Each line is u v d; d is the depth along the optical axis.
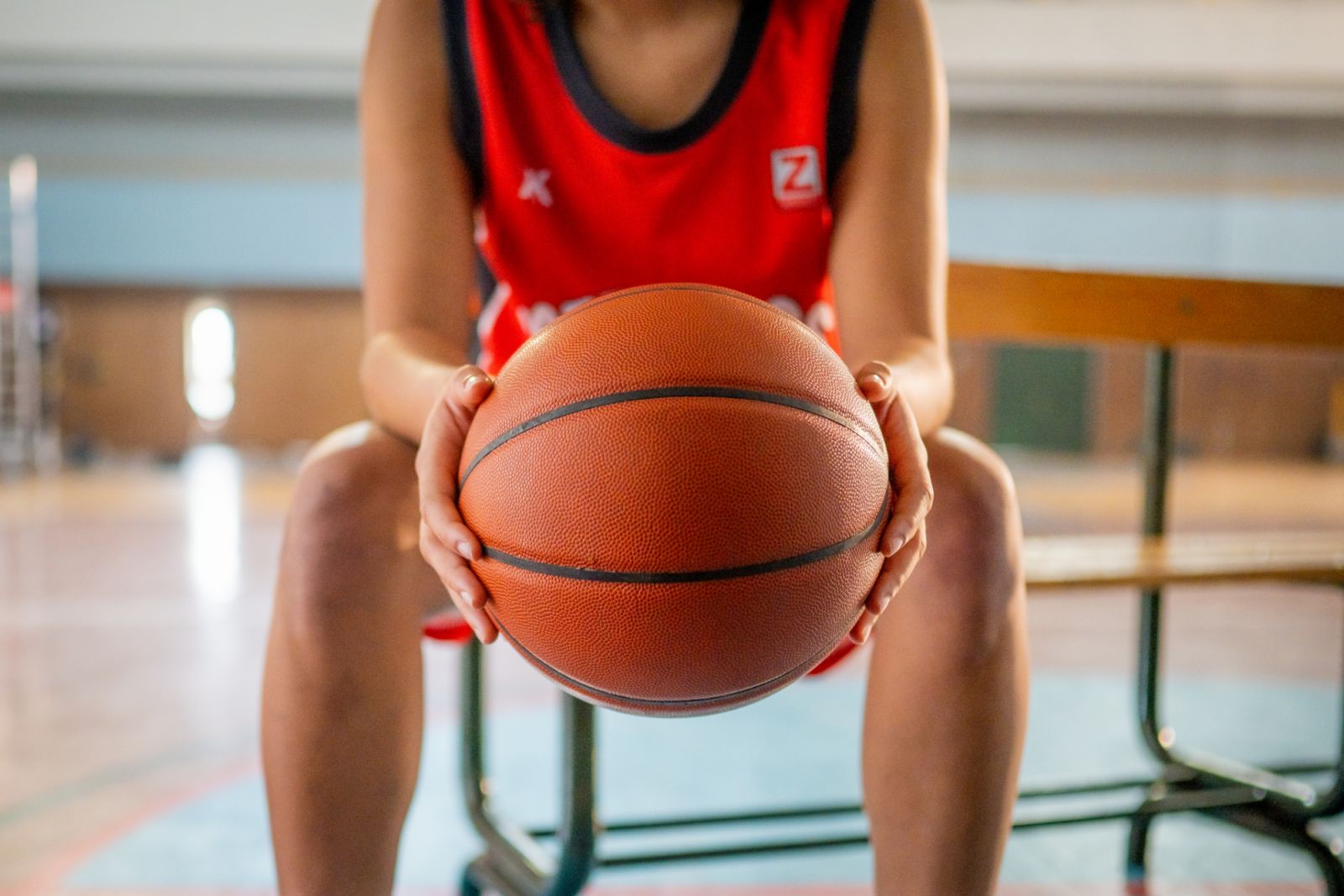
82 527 5.64
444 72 0.84
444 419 0.62
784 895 1.35
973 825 0.68
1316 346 1.66
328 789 0.67
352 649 0.67
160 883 1.38
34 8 8.70
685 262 0.86
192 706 2.26
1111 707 2.30
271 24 8.91
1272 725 2.18
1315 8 8.73
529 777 1.83
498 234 0.88
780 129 0.82
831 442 0.57
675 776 1.84
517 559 0.57
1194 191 9.80
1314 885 1.40
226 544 5.01
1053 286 1.47
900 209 0.80
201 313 12.28
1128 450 12.27
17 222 9.54
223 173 9.76
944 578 0.67
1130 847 1.45
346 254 11.21
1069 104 9.45
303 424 12.34
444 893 1.36
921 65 0.83
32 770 1.84
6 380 9.76
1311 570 1.23
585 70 0.83
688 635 0.55
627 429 0.55
